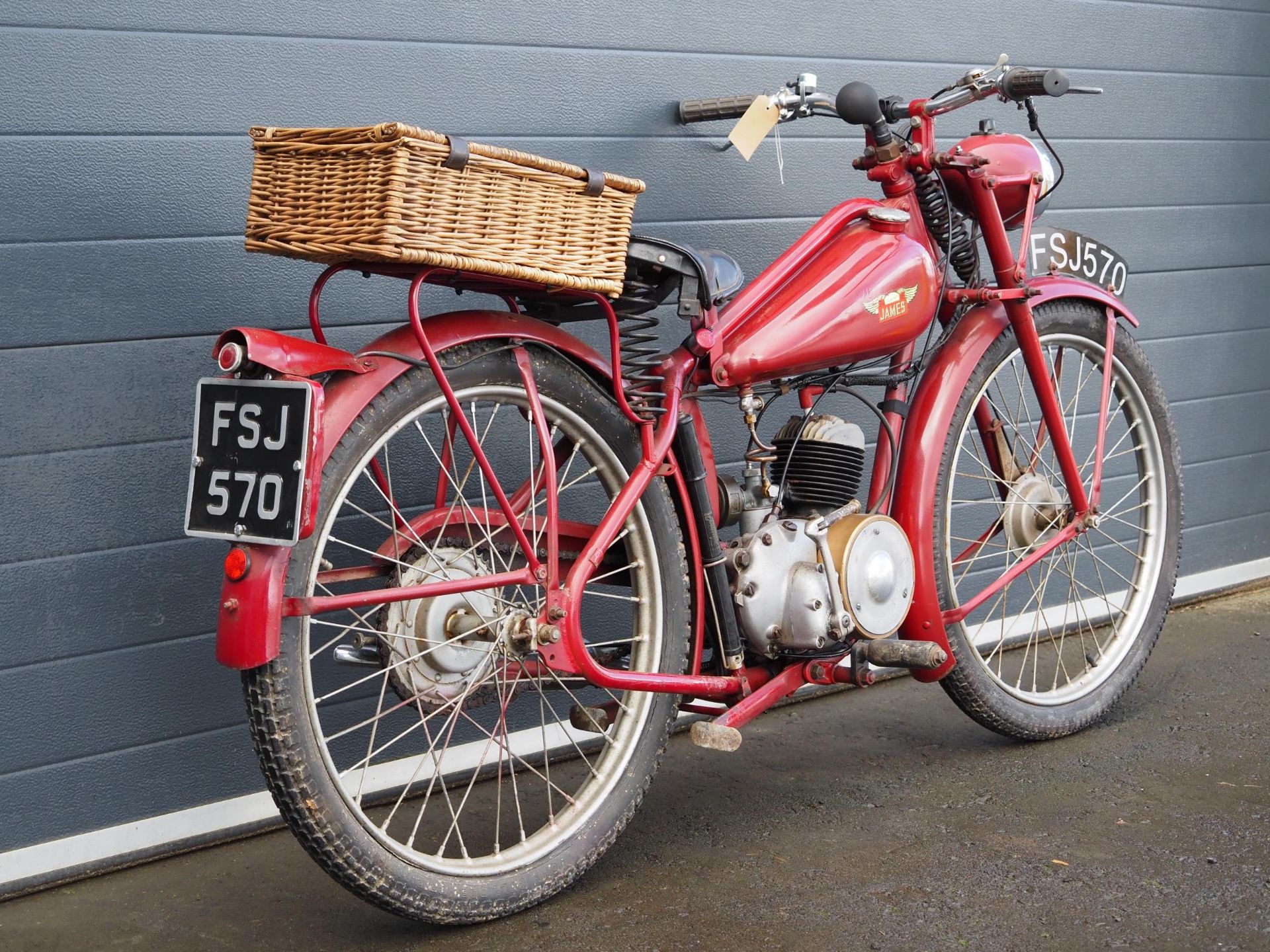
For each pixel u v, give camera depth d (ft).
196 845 7.84
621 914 6.72
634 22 9.00
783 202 9.87
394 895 6.23
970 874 7.02
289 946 6.56
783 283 7.61
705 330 7.18
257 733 5.87
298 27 7.77
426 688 6.63
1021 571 8.80
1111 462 12.17
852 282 7.61
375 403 6.14
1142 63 11.89
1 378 7.12
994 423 9.05
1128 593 9.61
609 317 6.67
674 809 8.13
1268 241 13.07
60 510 7.34
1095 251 9.09
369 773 8.31
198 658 7.82
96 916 6.98
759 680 7.61
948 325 8.59
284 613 5.81
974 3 10.73
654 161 9.18
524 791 8.59
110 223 7.34
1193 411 12.71
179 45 7.44
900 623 7.72
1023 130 11.18
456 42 8.30
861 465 7.70
